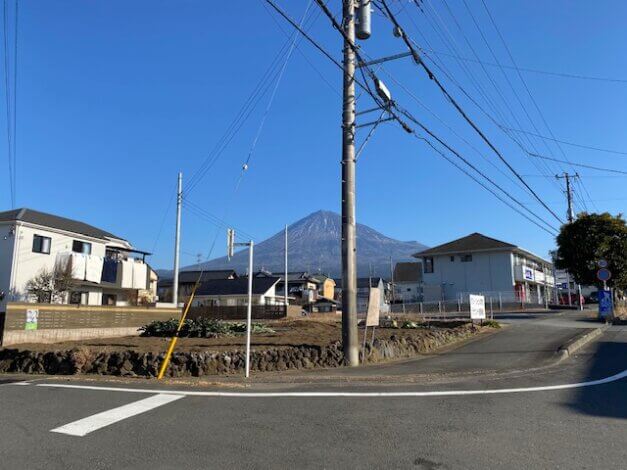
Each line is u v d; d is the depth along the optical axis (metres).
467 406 7.24
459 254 50.81
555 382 9.30
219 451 5.18
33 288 28.09
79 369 11.92
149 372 11.34
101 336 21.59
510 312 36.72
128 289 35.66
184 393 8.30
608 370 10.69
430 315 36.00
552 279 62.91
